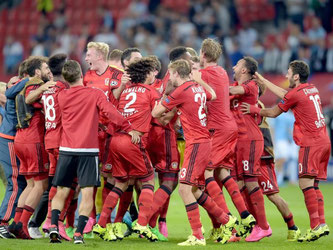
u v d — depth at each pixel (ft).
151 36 265.13
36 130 85.97
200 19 263.08
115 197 84.48
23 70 91.91
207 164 81.30
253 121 89.45
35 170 85.46
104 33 272.92
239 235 85.15
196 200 83.05
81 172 79.25
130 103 85.10
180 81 81.15
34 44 279.90
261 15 279.08
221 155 85.66
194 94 80.33
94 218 91.86
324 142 88.12
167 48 255.91
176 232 99.30
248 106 88.48
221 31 256.93
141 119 84.69
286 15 266.36
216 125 85.92
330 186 186.19
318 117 88.07
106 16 287.48
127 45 264.11
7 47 285.64
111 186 90.07
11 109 89.76
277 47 240.12
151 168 85.56
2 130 90.68
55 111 83.35
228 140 86.02
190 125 80.53
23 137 85.56
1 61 301.02
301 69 88.58
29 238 85.66
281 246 80.59
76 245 77.15
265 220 88.58
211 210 83.05
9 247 75.15
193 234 80.69
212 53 87.45
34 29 307.78
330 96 217.36
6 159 89.81
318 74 232.32
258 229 88.38
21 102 85.81
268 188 89.66
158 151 87.25
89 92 80.02
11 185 89.56
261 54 240.94
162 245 79.77
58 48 276.82
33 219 88.99
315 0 257.14
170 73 81.71
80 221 79.00
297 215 121.90
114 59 97.66
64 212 86.63
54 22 297.53
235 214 124.47
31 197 85.05
